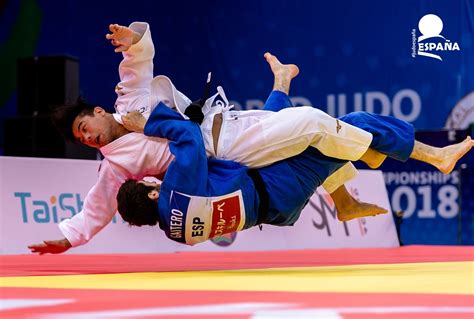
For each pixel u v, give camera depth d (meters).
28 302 4.19
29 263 8.77
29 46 21.00
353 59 20.06
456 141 16.88
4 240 11.20
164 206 6.55
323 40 20.25
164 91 6.97
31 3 20.98
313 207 15.17
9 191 11.40
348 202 7.92
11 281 5.89
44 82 15.31
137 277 6.21
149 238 12.70
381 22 19.81
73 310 3.78
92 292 4.78
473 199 17.67
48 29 21.00
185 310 3.72
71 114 7.25
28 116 15.05
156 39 21.00
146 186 6.80
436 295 4.43
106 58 20.88
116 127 7.18
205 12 20.92
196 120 6.77
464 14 19.28
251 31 20.69
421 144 7.42
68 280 5.93
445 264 8.45
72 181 12.16
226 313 3.59
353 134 6.97
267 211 6.82
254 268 7.72
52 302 4.17
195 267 7.97
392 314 3.50
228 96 20.89
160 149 7.04
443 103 19.42
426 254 11.68
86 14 20.91
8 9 21.02
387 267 7.76
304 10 20.38
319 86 20.34
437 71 19.45
